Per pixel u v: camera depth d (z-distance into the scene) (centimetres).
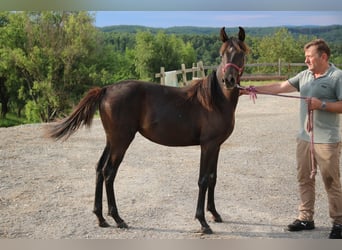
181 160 709
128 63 3712
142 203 500
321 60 388
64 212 469
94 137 885
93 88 428
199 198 416
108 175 424
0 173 617
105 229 423
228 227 432
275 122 1063
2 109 3250
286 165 681
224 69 395
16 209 475
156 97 425
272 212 476
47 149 775
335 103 380
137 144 824
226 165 674
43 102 2952
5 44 2983
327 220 453
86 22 2919
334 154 390
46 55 2903
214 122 410
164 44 4225
